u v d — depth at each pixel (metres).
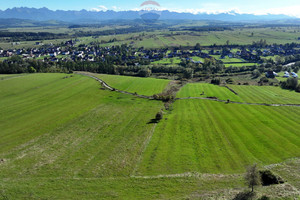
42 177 33.47
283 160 37.81
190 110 69.00
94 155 41.12
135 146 44.91
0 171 34.97
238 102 76.88
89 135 50.69
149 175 34.25
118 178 33.25
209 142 46.03
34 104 73.94
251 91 93.81
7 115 63.34
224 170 35.62
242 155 40.25
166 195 28.42
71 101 78.31
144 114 66.25
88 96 85.06
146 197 28.16
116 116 64.12
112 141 47.47
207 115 63.16
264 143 44.62
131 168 36.53
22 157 40.06
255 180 27.50
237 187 29.67
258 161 37.84
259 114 62.75
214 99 81.50
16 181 32.03
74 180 32.59
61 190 29.84
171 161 38.75
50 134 50.97
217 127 53.91
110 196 28.50
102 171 35.50
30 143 46.19
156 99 84.06
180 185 30.80
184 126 55.38
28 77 115.94
